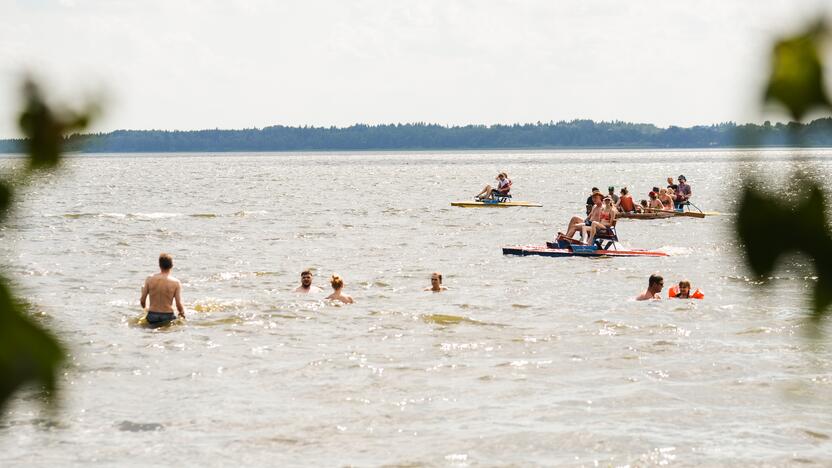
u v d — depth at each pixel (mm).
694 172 162000
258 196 92688
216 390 18484
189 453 14867
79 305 27688
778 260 1874
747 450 14695
